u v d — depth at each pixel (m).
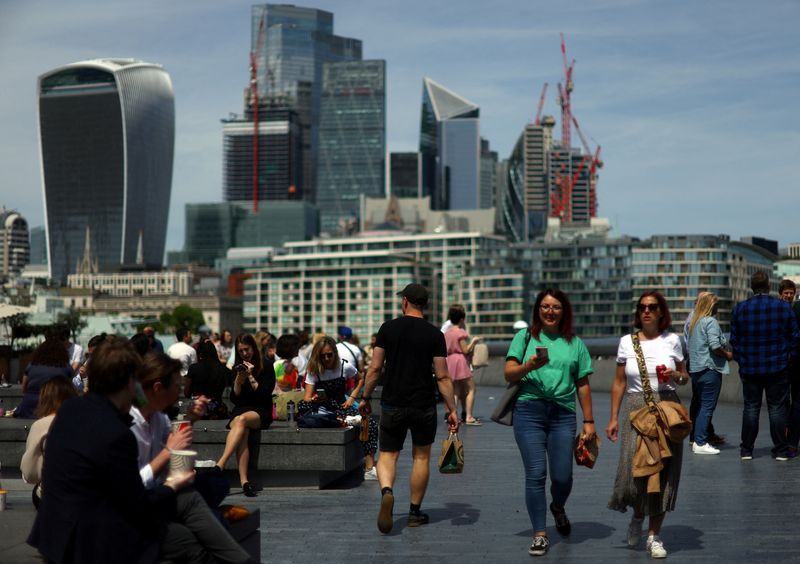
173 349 23.14
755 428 15.93
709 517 11.17
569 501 12.53
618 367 10.11
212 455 13.91
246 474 13.68
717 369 16.92
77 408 6.89
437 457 17.94
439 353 11.16
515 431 10.07
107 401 6.95
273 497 13.33
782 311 15.69
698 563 8.95
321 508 12.31
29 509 9.51
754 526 10.59
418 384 11.03
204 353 15.57
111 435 6.74
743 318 15.87
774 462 15.79
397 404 10.98
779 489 13.05
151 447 8.25
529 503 9.73
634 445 9.72
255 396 13.97
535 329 10.18
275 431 13.95
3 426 14.74
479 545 9.91
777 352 15.73
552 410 10.06
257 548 8.48
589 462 10.19
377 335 11.29
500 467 16.09
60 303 136.12
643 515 9.62
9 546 7.73
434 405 11.17
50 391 9.62
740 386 29.19
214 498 8.16
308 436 13.88
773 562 8.92
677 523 10.87
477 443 20.09
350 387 18.16
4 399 25.58
